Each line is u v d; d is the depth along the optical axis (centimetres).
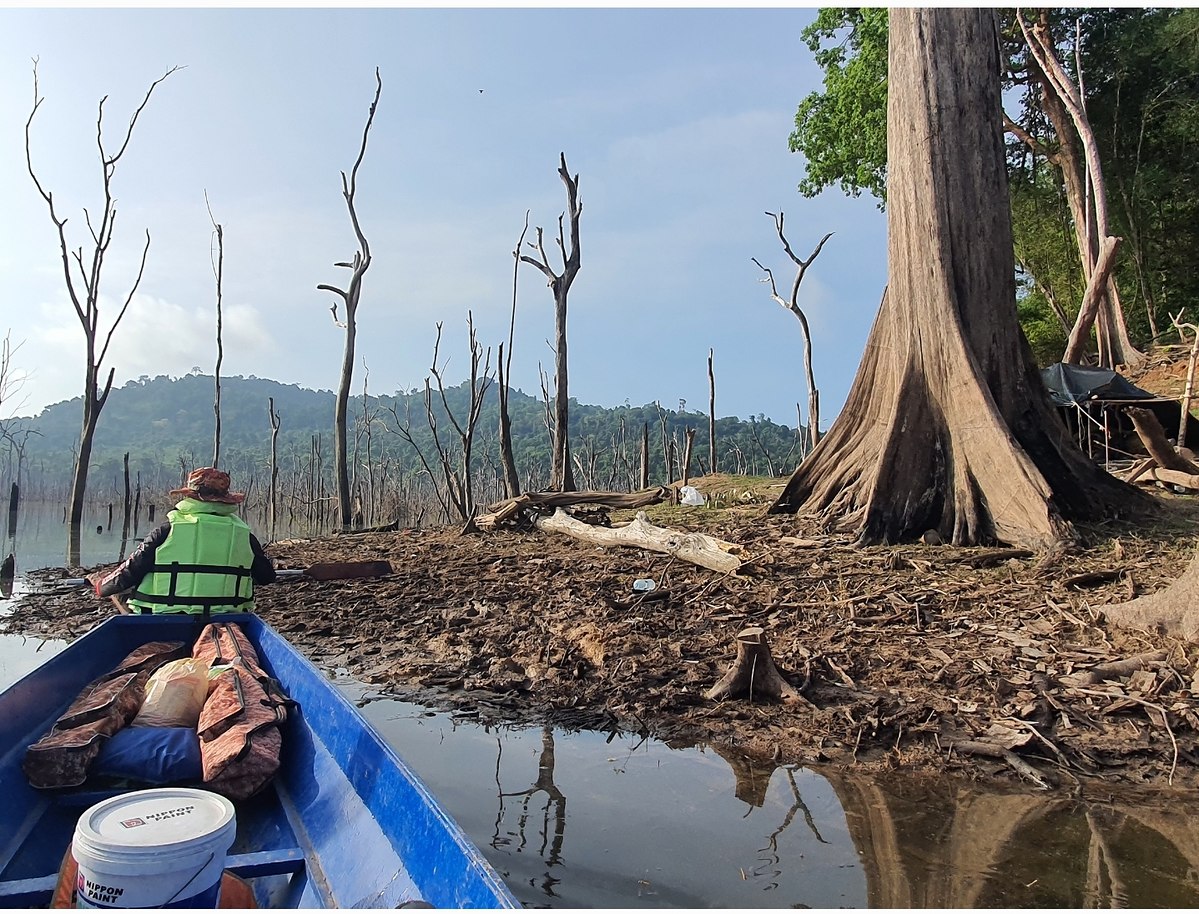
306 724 445
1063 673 564
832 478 1191
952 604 734
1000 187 1073
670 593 837
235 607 625
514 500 1454
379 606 900
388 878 294
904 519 1010
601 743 496
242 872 309
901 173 1094
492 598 889
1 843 321
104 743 379
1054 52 2330
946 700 534
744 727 513
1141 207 2691
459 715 551
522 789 423
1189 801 404
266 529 2820
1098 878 327
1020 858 346
